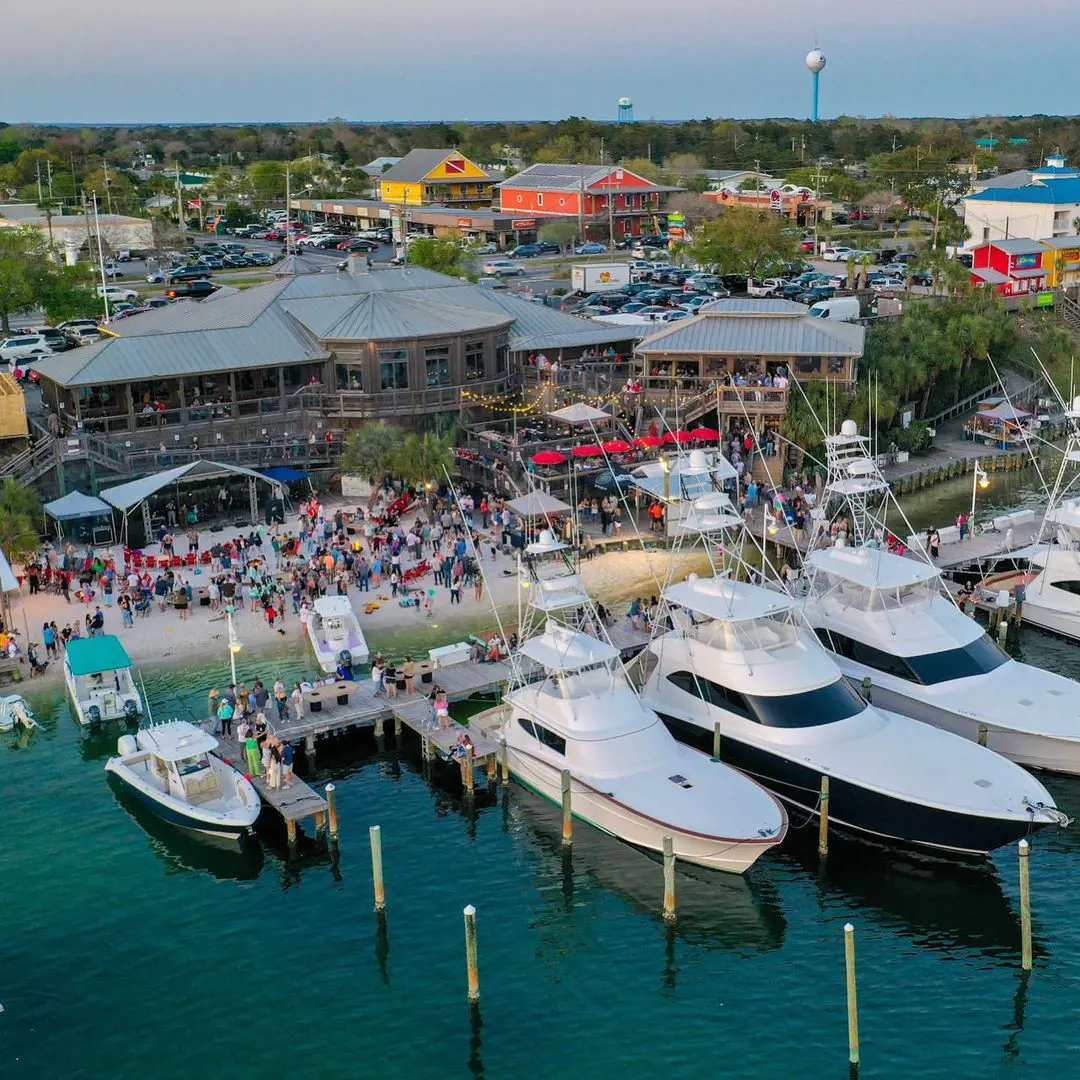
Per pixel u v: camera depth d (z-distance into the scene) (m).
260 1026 33.69
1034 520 71.25
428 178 197.50
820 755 42.16
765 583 57.38
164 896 39.38
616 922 37.97
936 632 48.31
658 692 47.22
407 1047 32.84
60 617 58.97
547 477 70.56
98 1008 34.41
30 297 111.56
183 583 62.41
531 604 48.06
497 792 45.34
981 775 40.84
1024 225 147.25
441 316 82.75
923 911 38.44
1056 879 39.88
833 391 81.75
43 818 43.69
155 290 135.88
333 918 38.28
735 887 39.66
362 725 48.78
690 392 83.00
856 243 160.75
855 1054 31.80
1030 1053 32.28
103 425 74.31
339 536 65.56
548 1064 32.19
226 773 44.03
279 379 78.38
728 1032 33.25
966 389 100.00
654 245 174.25
